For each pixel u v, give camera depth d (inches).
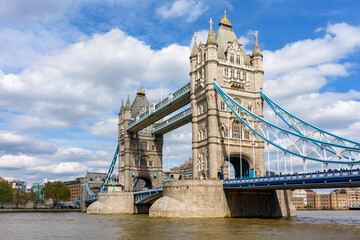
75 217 3656.5
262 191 3112.7
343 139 2361.0
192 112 3467.0
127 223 2593.5
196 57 3538.4
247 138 3363.7
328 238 1636.3
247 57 3582.7
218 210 2834.6
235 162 3567.9
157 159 5236.2
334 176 2053.4
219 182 2891.2
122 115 5369.1
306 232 1856.5
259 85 3444.9
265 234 1779.0
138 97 5457.7
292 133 2613.2
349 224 2341.3
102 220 3053.6
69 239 1733.5
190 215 2778.1
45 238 1781.5
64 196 7047.2
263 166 3326.8
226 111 3294.8
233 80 3309.5
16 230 2203.5
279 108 3061.0
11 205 7126.0
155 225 2271.2
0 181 6417.3
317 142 2416.3
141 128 4938.5
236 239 1615.4
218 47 3467.0
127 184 4921.3
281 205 3228.3
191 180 2844.5
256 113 3403.1
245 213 2979.8
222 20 3666.3
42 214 4569.4
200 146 3339.1
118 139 5442.9
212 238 1652.3
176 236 1737.2
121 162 5236.2
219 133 3208.7
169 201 2871.6
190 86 3545.8
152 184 5123.0
